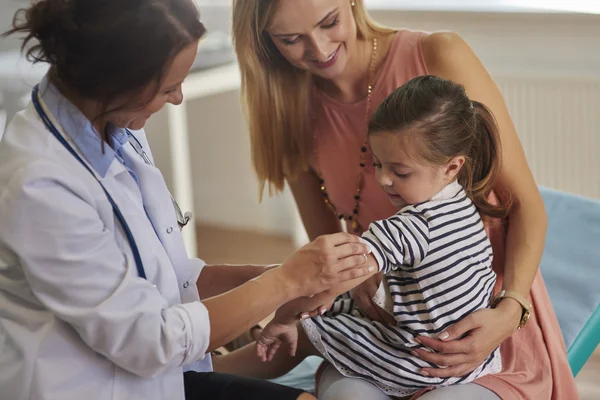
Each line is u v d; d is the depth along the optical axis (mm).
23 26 1291
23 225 1250
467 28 3617
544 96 3463
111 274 1317
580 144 3443
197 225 4570
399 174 1584
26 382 1332
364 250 1471
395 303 1594
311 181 2041
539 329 1772
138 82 1271
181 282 1568
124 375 1389
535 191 1799
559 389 1744
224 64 3438
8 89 3064
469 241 1595
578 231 2262
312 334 1660
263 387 1521
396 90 1621
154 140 4062
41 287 1285
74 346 1349
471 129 1592
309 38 1672
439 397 1580
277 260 4000
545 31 3459
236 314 1405
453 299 1564
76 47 1245
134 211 1412
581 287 2080
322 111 1901
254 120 1938
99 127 1374
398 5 3750
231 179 4453
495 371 1693
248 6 1745
